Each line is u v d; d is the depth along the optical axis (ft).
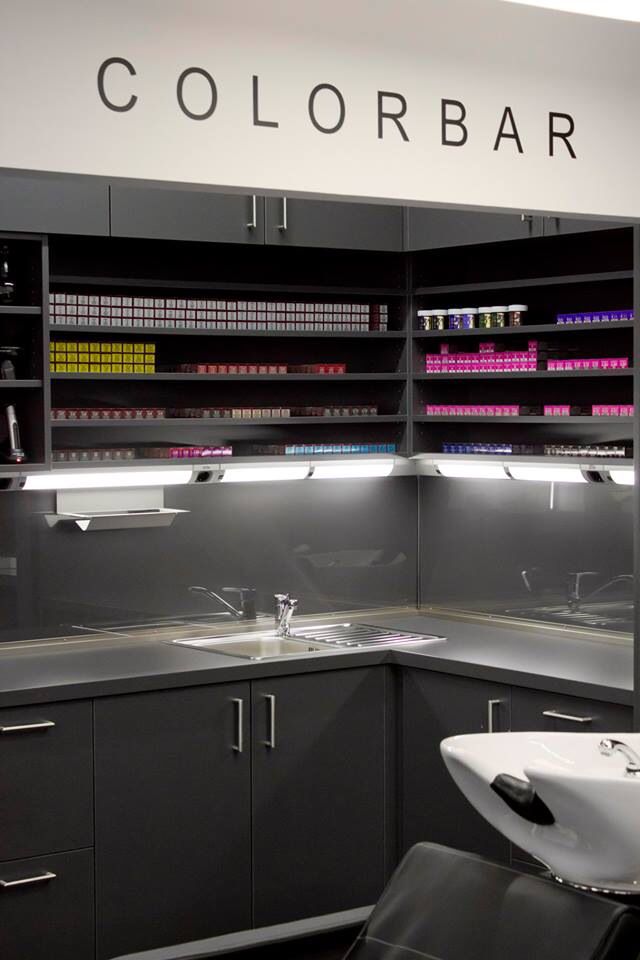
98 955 13.74
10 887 13.19
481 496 17.12
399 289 17.06
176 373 15.51
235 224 15.34
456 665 14.61
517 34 9.56
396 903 8.82
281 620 16.51
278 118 8.65
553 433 16.37
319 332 16.47
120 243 15.92
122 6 8.14
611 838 8.41
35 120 7.95
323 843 15.11
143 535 16.07
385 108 9.04
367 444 17.29
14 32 7.87
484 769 9.32
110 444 16.01
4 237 14.05
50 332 15.33
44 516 15.38
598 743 10.11
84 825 13.61
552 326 15.34
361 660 15.20
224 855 14.47
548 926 8.00
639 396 12.28
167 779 14.08
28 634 15.39
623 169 10.17
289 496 17.11
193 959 9.16
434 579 17.89
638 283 12.40
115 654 15.10
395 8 9.02
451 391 17.37
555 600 16.21
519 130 9.63
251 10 8.52
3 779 13.15
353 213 16.14
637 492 12.28
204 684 14.25
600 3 9.89
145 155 8.26
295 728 14.87
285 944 9.78
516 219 15.31
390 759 15.56
